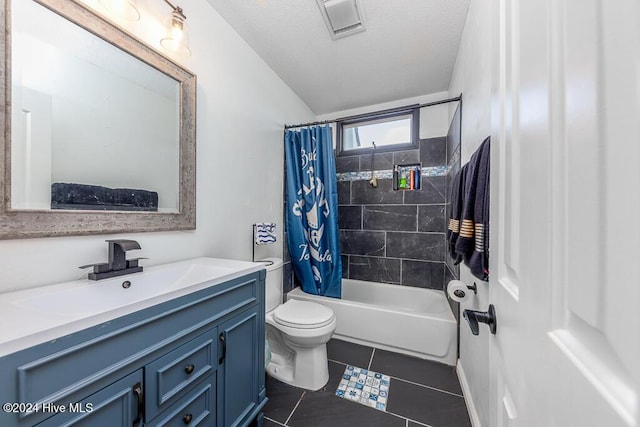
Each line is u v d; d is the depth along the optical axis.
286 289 2.29
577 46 0.31
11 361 0.48
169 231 1.25
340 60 1.92
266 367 1.65
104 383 0.62
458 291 1.36
